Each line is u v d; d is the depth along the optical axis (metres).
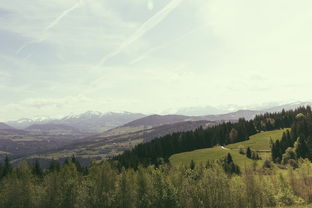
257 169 114.31
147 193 91.19
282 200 88.25
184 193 87.69
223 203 85.56
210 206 85.88
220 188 86.19
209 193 86.31
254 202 86.69
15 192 95.38
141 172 93.94
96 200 91.88
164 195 88.69
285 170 128.25
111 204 91.81
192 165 139.50
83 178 99.69
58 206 93.94
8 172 112.50
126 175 94.19
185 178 90.12
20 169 103.94
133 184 92.75
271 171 113.75
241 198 85.94
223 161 137.00
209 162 141.12
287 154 144.38
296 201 88.19
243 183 87.50
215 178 86.94
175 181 91.50
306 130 168.62
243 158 160.75
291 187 92.12
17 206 94.94
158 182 90.69
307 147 148.88
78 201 91.75
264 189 88.81
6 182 98.25
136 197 91.94
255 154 159.38
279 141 172.38
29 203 95.06
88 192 92.75
